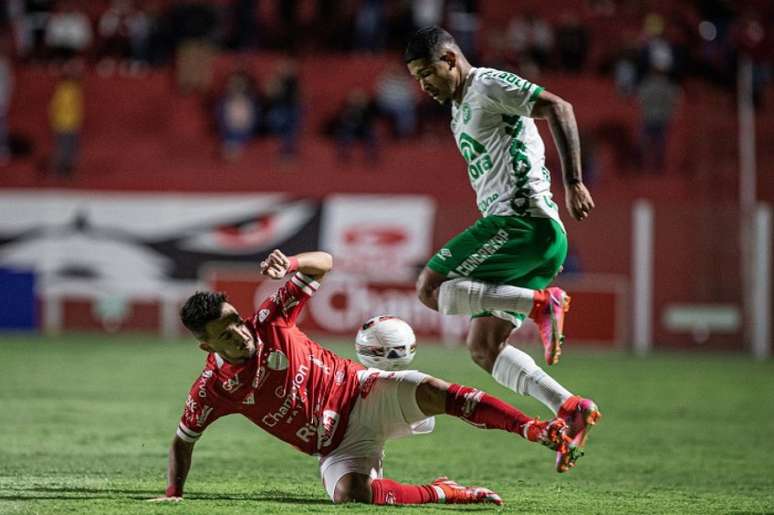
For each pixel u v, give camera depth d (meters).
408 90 89.81
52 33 93.00
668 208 72.19
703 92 92.38
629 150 88.81
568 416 20.83
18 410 39.06
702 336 70.31
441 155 87.81
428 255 71.44
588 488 26.09
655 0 98.00
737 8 96.94
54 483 25.31
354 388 22.33
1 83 89.31
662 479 27.73
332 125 92.94
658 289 71.00
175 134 90.88
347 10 97.19
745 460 31.19
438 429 36.66
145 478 26.33
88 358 57.19
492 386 48.44
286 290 21.86
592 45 96.94
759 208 71.50
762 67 91.44
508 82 21.28
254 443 33.00
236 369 21.33
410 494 22.12
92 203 74.81
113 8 97.75
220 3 97.62
